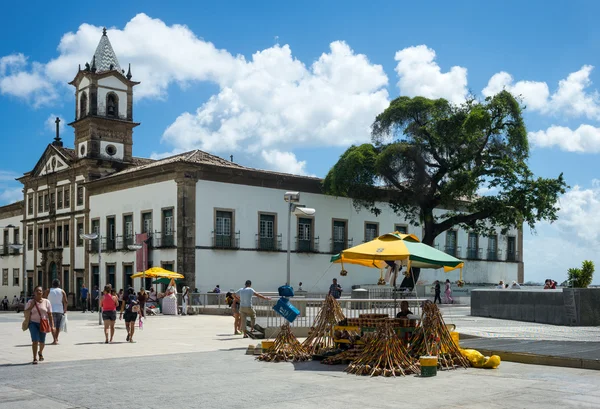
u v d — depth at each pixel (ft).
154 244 139.03
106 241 156.56
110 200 156.25
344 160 147.02
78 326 84.79
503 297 82.84
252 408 29.99
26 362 46.73
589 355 43.19
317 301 66.95
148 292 122.52
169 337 67.26
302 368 43.11
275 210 146.20
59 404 31.14
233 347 57.06
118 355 51.01
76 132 171.73
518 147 142.00
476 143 142.41
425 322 43.65
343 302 60.80
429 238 147.64
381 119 148.25
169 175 136.26
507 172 140.77
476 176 140.15
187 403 31.19
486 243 194.08
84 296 139.54
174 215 134.31
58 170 179.63
